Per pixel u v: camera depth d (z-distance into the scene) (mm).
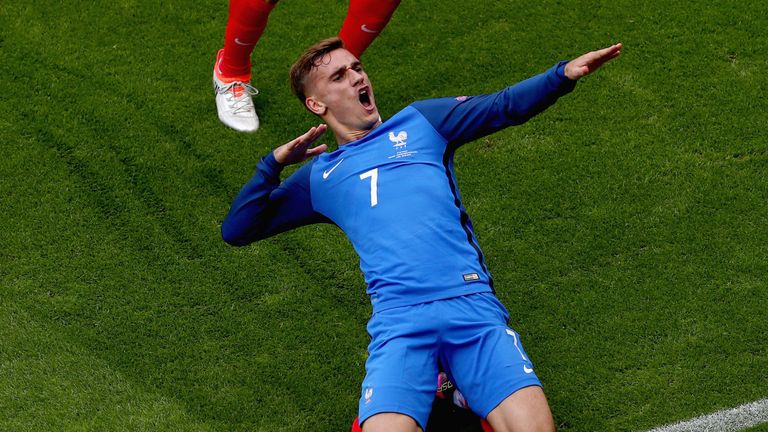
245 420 14406
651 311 15234
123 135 18062
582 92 18484
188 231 16734
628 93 18438
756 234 16094
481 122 13148
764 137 17500
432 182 12945
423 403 11984
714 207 16531
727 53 18984
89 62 19297
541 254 16156
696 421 13906
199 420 14375
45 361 15055
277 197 13602
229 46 17516
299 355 15141
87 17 20125
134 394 14672
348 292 15930
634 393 14320
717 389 14242
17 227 16688
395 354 12078
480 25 19906
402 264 12406
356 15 16688
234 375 14914
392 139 13312
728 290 15391
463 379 12211
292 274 16172
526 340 15102
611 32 19531
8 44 19547
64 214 16906
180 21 20141
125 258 16344
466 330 12195
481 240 16422
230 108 18125
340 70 13836
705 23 19547
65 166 17594
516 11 20109
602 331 15078
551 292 15656
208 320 15578
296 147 12672
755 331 14844
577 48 19281
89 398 14625
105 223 16828
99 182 17391
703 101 18203
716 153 17359
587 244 16203
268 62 19375
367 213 12844
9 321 15500
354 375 14914
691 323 15031
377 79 19016
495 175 17359
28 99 18594
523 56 19234
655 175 17094
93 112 18406
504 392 11750
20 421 14359
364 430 11781
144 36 19828
